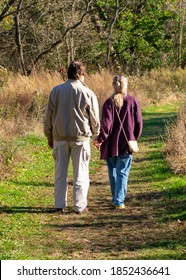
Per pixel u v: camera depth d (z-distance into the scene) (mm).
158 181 15062
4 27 45281
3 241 10062
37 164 17719
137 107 12438
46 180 15711
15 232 10703
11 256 9086
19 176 15625
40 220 11641
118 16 52781
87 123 12062
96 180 15977
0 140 17375
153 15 54000
